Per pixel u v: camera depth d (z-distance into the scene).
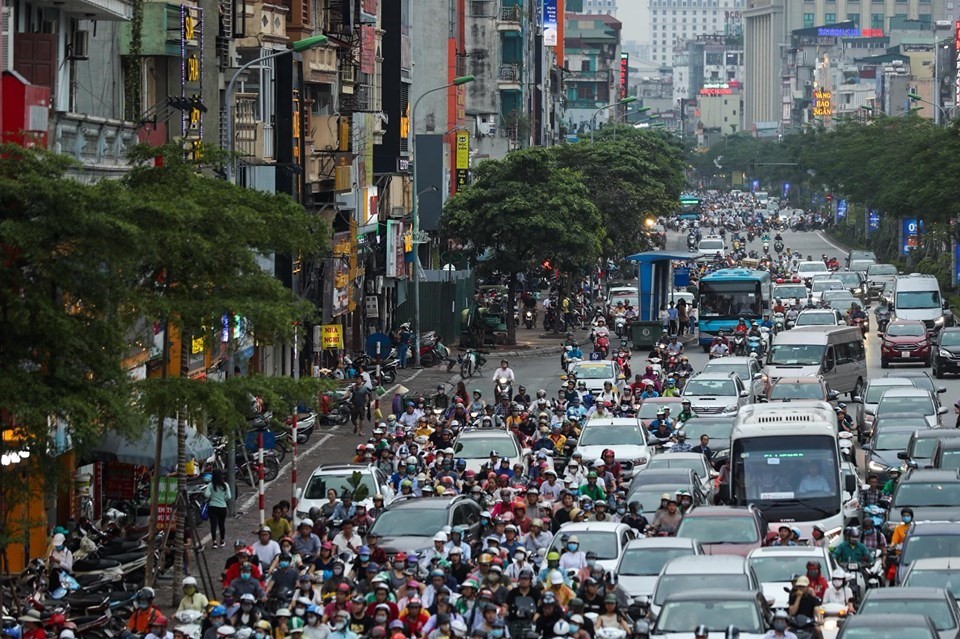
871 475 94.19
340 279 157.12
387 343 166.38
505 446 101.69
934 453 97.56
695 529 73.62
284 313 68.06
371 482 89.44
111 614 65.19
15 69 78.88
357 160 172.75
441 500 78.38
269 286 69.31
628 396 129.88
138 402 65.06
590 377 145.62
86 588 67.69
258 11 131.12
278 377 70.75
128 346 59.56
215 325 66.94
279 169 137.38
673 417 123.31
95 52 94.06
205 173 110.75
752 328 196.62
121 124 83.88
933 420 117.06
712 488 93.94
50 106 77.19
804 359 148.25
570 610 58.03
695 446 108.56
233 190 71.75
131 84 93.50
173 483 77.38
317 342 145.00
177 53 101.88
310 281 144.62
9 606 65.25
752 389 136.50
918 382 138.25
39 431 53.56
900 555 69.38
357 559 68.25
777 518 84.25
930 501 83.69
